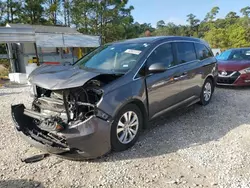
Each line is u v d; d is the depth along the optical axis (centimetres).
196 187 259
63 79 305
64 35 1576
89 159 321
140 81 360
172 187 260
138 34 3153
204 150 342
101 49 465
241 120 462
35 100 350
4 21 2747
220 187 257
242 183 263
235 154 327
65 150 298
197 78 509
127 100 332
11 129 440
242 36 4388
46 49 1864
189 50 503
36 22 2844
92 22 2750
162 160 319
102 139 305
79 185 268
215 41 4478
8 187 265
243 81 732
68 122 297
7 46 1727
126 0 2797
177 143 368
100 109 301
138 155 333
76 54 2145
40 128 315
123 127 340
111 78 339
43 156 333
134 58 382
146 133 409
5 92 840
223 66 768
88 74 317
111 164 311
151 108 385
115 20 2798
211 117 487
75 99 299
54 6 2862
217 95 679
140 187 261
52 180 278
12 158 330
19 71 1734
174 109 449
